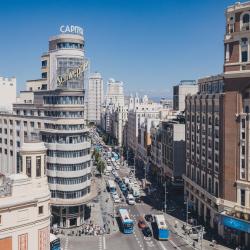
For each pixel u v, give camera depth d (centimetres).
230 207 9925
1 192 5231
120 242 10156
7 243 5178
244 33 9694
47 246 5659
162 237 10250
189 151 13212
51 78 12488
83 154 11562
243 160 9731
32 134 12075
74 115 11375
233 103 9938
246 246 9644
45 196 5603
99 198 14838
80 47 12200
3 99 15812
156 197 14925
